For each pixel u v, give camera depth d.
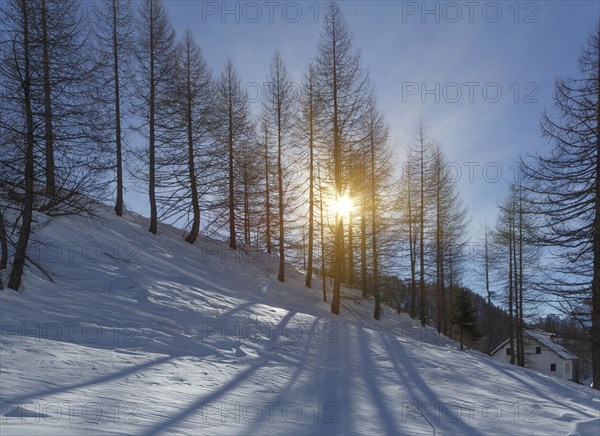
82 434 4.53
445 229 31.17
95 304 11.67
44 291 11.77
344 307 24.19
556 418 8.22
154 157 23.12
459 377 11.19
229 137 26.28
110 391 6.36
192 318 12.44
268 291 20.78
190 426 5.45
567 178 15.70
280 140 26.12
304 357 11.14
